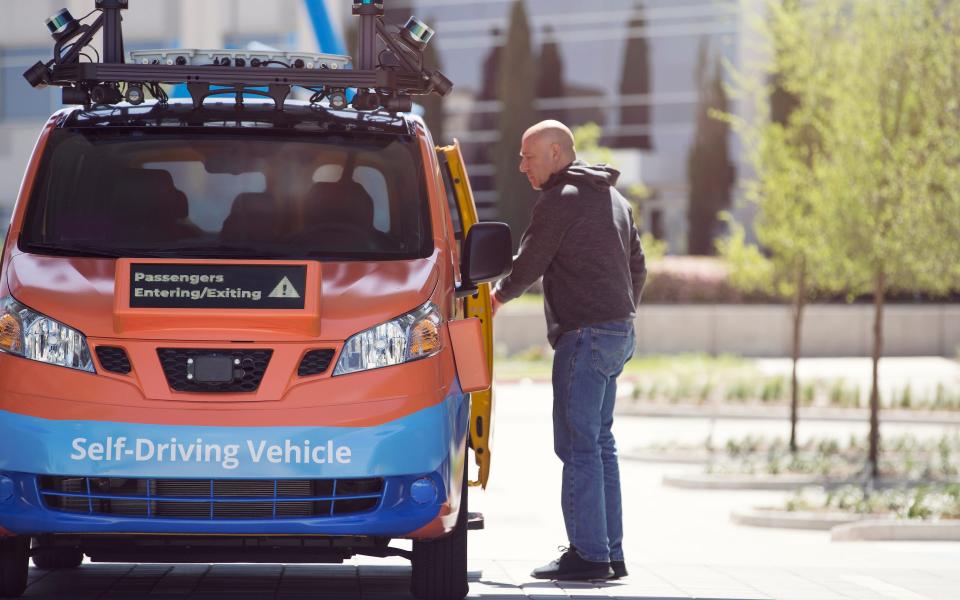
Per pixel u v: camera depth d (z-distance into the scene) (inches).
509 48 4402.1
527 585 684.7
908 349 3351.4
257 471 543.5
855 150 1556.3
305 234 610.5
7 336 557.6
